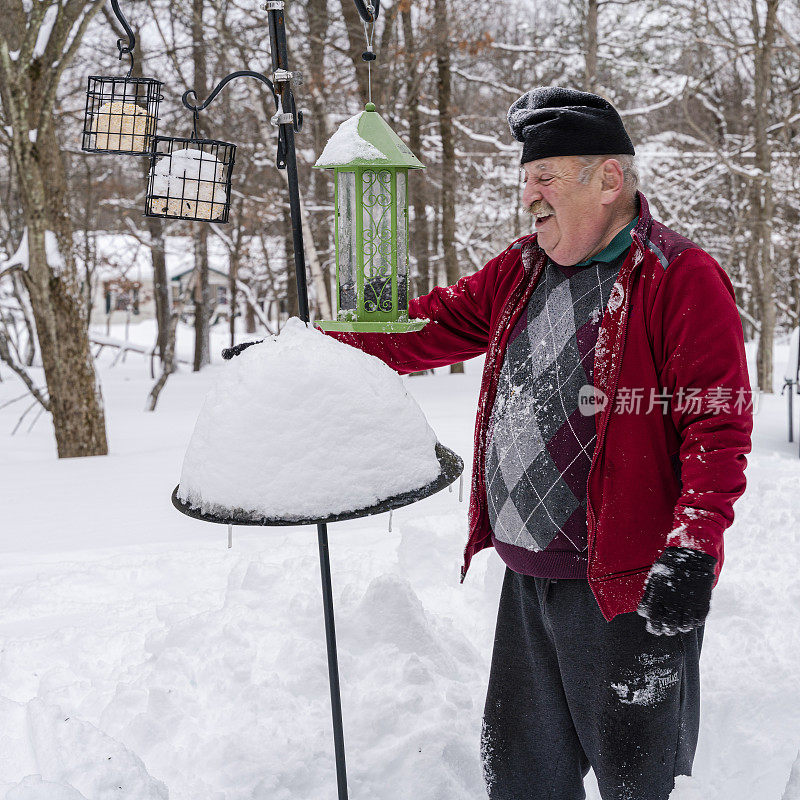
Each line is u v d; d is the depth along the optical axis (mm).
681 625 1522
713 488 1566
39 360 21172
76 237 16484
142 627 3115
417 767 2209
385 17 11328
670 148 17141
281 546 3949
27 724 2459
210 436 1671
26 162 7438
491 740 2039
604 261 1780
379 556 3744
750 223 15617
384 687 2559
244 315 32688
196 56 12508
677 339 1625
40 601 3449
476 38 13203
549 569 1825
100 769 2059
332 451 1631
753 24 13281
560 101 1763
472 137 15109
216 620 2873
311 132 12562
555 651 1915
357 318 1971
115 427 10250
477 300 2105
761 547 3654
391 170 1897
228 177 3279
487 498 1998
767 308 13852
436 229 18500
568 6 16344
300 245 1897
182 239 21656
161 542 4324
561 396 1787
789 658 2812
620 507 1688
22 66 7246
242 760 2230
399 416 1718
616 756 1787
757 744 2396
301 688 2531
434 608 3322
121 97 3713
